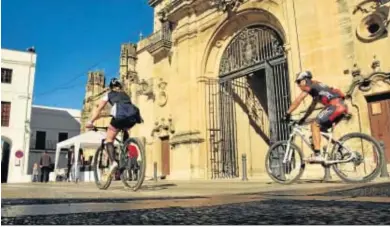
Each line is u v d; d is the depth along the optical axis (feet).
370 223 2.87
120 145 19.04
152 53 67.31
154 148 65.00
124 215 4.00
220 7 54.95
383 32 36.14
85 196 10.98
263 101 59.88
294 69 42.11
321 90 22.09
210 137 55.42
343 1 39.55
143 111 71.56
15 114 95.04
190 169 54.80
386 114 35.73
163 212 4.32
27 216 3.96
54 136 128.26
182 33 61.41
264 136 58.13
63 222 3.34
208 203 6.17
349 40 38.45
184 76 60.03
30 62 99.91
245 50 53.31
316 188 15.33
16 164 92.43
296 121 23.48
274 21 47.32
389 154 35.19
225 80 56.03
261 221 3.16
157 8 77.71
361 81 36.88
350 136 21.34
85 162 78.74
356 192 9.89
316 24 41.06
